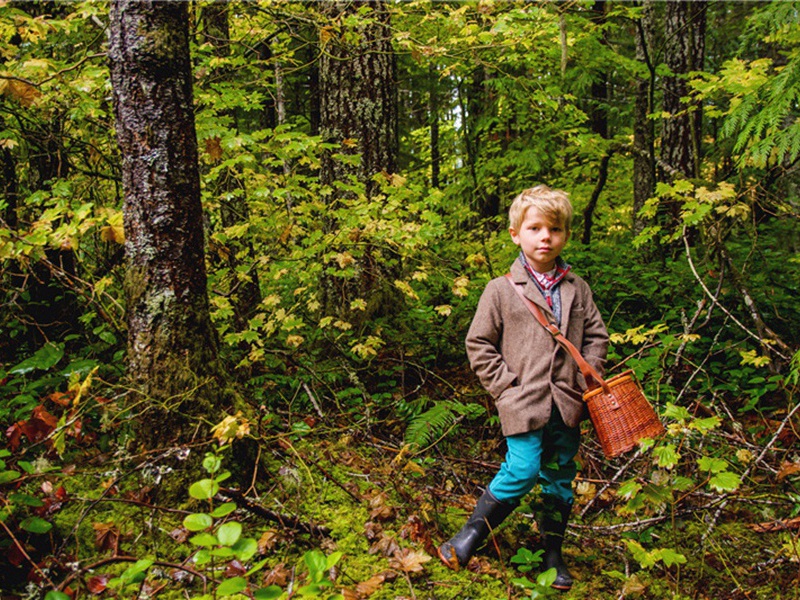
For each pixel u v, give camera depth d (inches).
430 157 421.7
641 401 83.5
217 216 170.2
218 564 78.5
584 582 88.8
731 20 370.0
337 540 89.4
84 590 70.0
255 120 316.8
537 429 84.6
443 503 106.3
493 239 240.4
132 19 86.1
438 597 80.3
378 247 155.2
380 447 121.6
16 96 103.1
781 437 126.9
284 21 143.9
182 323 92.3
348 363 156.6
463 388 153.3
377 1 171.5
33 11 140.7
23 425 86.0
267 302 139.9
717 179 201.5
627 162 384.8
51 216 85.9
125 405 92.5
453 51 140.6
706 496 109.7
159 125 88.4
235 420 80.7
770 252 230.2
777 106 114.5
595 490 113.3
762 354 159.5
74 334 132.1
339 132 178.9
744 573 92.1
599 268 219.5
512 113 268.1
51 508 78.7
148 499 87.3
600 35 228.1
